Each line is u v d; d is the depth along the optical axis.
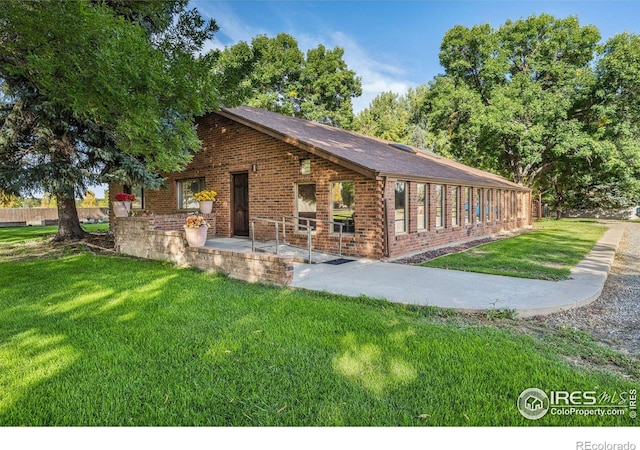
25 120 10.20
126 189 15.18
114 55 4.39
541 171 25.27
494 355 3.30
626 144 19.05
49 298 5.31
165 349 3.48
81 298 5.30
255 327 4.04
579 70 21.22
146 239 9.02
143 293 5.54
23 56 5.39
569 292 5.46
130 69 4.52
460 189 12.58
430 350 3.42
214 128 12.71
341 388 2.74
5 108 10.08
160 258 8.60
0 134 9.82
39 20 4.43
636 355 3.46
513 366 3.09
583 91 20.00
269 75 29.73
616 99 19.12
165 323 4.20
